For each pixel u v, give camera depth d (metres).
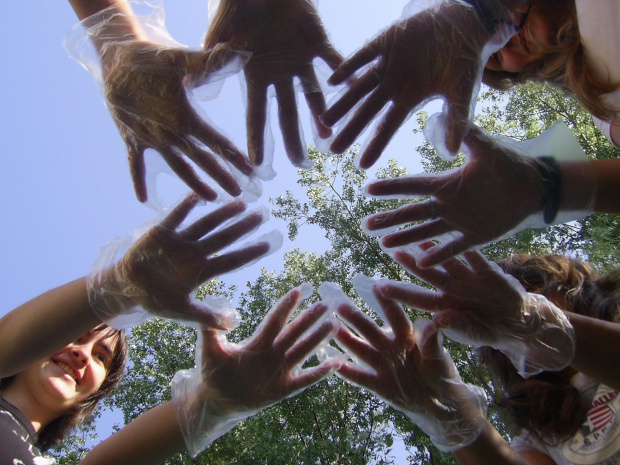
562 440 0.50
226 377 0.48
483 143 0.45
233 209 0.46
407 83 0.44
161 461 0.50
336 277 2.46
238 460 2.14
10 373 0.47
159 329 2.66
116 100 0.45
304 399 2.28
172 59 0.44
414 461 2.39
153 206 0.48
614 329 0.45
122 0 0.48
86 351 0.60
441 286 0.48
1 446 0.49
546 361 0.45
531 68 0.55
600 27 0.46
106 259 0.46
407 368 0.50
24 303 0.49
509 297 0.45
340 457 2.14
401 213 0.46
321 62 0.46
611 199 0.47
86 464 0.50
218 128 0.45
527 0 0.50
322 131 0.47
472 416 0.50
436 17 0.43
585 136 2.33
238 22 0.45
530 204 0.44
